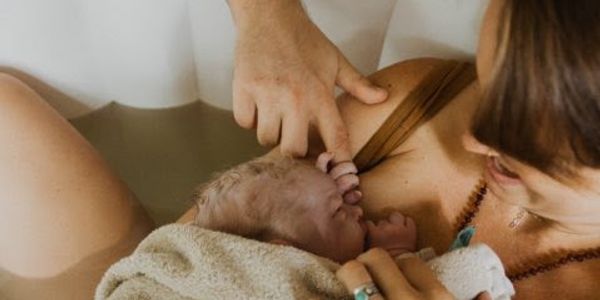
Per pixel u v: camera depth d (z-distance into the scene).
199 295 0.75
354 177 0.86
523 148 0.57
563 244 0.78
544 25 0.49
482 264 0.71
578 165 0.55
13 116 0.98
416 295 0.62
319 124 0.88
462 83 0.88
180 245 0.78
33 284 0.96
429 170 0.87
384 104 0.90
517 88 0.53
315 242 0.81
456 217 0.85
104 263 0.95
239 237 0.76
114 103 1.30
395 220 0.84
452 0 0.90
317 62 0.91
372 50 1.11
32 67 1.16
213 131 1.34
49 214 0.94
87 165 0.99
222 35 1.19
